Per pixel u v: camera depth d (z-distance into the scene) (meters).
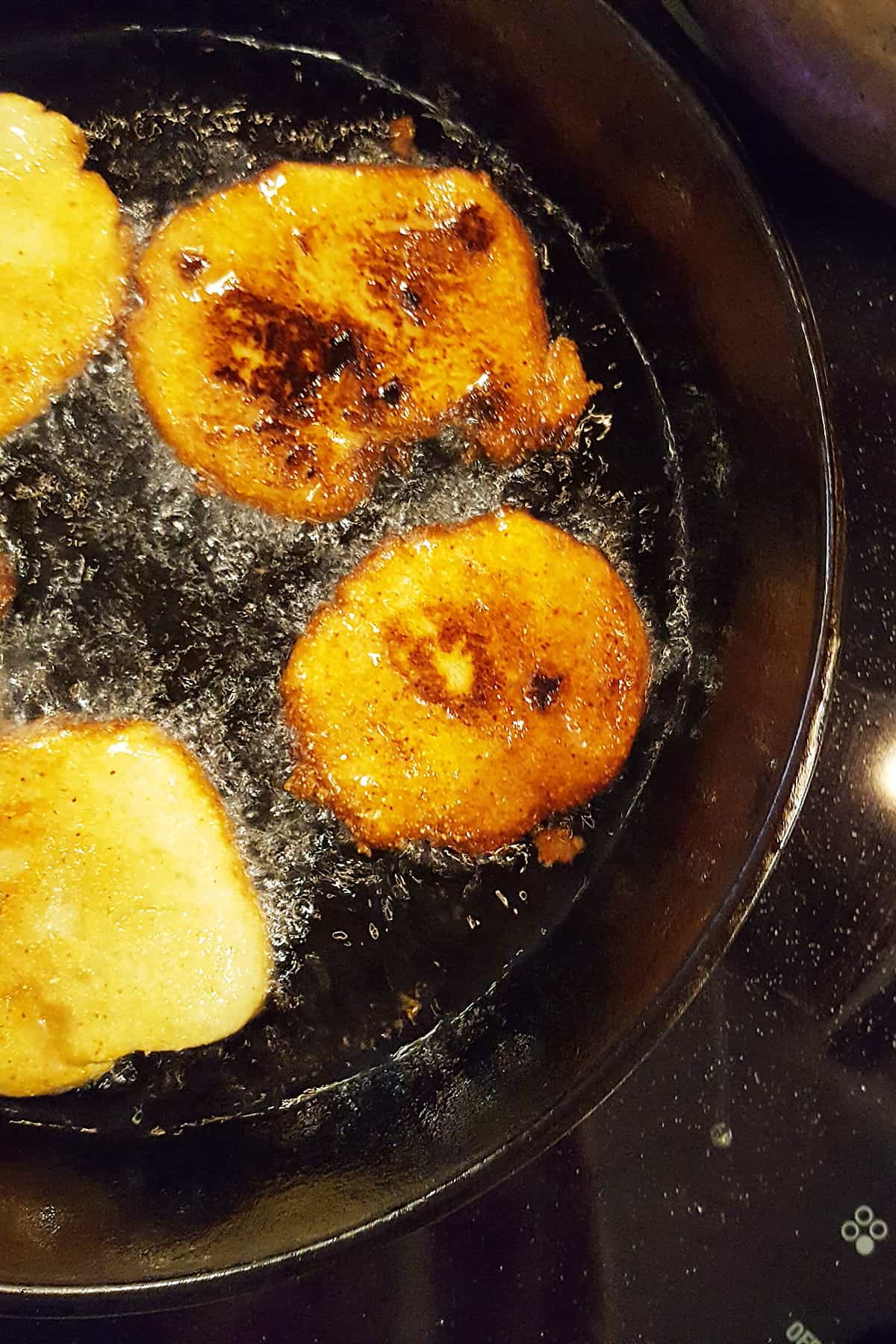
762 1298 0.24
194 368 0.23
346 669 0.24
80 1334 0.22
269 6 0.24
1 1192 0.22
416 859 0.25
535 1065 0.24
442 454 0.24
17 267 0.22
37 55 0.24
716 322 0.24
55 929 0.23
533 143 0.24
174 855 0.23
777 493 0.23
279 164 0.24
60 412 0.23
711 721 0.25
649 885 0.24
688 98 0.21
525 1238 0.24
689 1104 0.24
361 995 0.24
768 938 0.24
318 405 0.23
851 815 0.25
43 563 0.23
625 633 0.25
